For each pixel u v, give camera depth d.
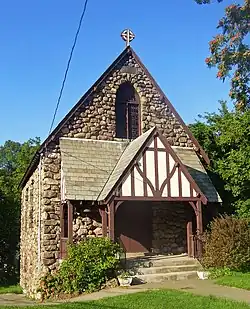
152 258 17.67
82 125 19.41
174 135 20.95
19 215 30.73
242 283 13.68
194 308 10.53
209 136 22.98
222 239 16.17
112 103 20.08
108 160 18.89
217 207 20.67
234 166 20.09
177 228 20.16
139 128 20.58
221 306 10.58
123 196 16.25
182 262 16.81
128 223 19.66
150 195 16.56
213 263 16.27
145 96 20.75
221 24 15.28
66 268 15.57
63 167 18.02
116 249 15.71
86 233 18.11
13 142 69.00
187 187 17.14
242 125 20.38
